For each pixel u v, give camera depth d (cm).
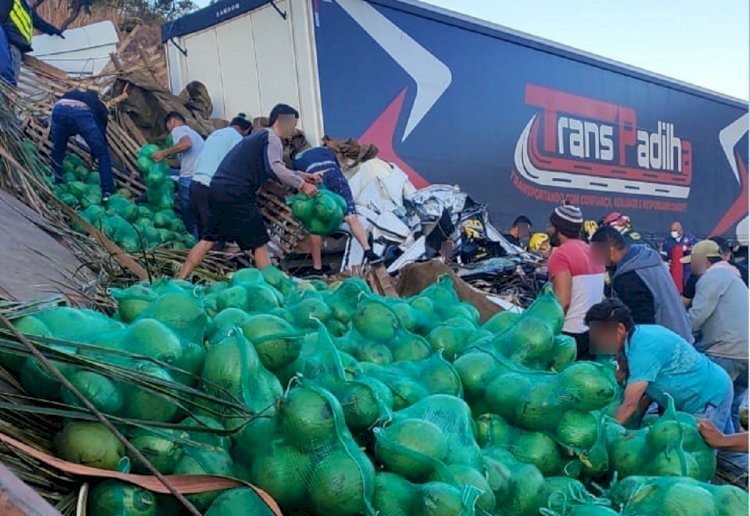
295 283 380
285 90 681
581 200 913
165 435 157
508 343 244
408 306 274
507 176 805
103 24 902
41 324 180
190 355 184
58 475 150
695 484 184
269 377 186
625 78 983
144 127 761
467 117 762
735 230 1235
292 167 648
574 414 204
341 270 658
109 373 162
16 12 722
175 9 1256
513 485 186
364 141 680
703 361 366
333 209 607
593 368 206
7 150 495
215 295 273
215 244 636
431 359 227
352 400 176
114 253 418
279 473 155
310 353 205
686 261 1075
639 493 183
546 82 855
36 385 165
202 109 748
